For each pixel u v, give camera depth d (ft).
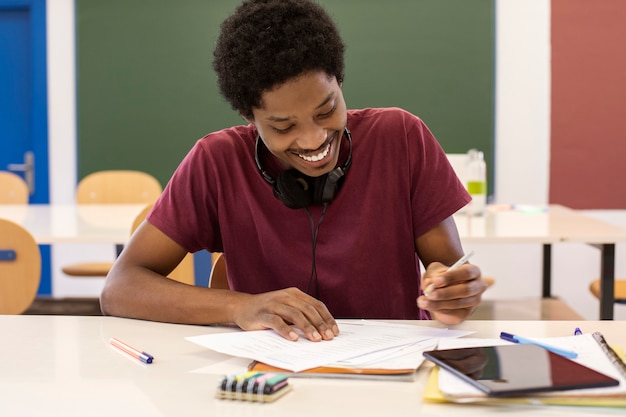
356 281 4.58
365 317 4.66
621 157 14.33
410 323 4.05
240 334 3.72
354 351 3.41
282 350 3.44
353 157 4.59
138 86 15.03
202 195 4.68
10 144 15.75
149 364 3.40
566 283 14.89
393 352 3.37
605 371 2.96
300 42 3.63
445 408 2.76
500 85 14.64
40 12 15.23
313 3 3.85
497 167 14.74
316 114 3.76
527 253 14.92
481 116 14.48
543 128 14.62
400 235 4.66
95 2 14.97
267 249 4.62
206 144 4.74
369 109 4.83
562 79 14.33
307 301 3.83
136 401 2.89
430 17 14.42
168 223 4.65
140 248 4.64
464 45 14.40
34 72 15.37
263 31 3.71
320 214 4.56
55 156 15.49
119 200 12.59
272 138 3.91
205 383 3.11
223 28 3.99
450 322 3.87
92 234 8.72
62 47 15.29
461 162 9.89
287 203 4.48
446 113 14.53
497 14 14.52
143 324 4.19
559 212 10.37
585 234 8.04
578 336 3.46
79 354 3.57
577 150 14.40
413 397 2.89
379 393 2.94
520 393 2.70
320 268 4.59
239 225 4.68
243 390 2.89
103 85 15.10
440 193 4.60
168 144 15.05
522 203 14.76
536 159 14.69
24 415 2.76
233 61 3.80
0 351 3.63
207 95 14.92
